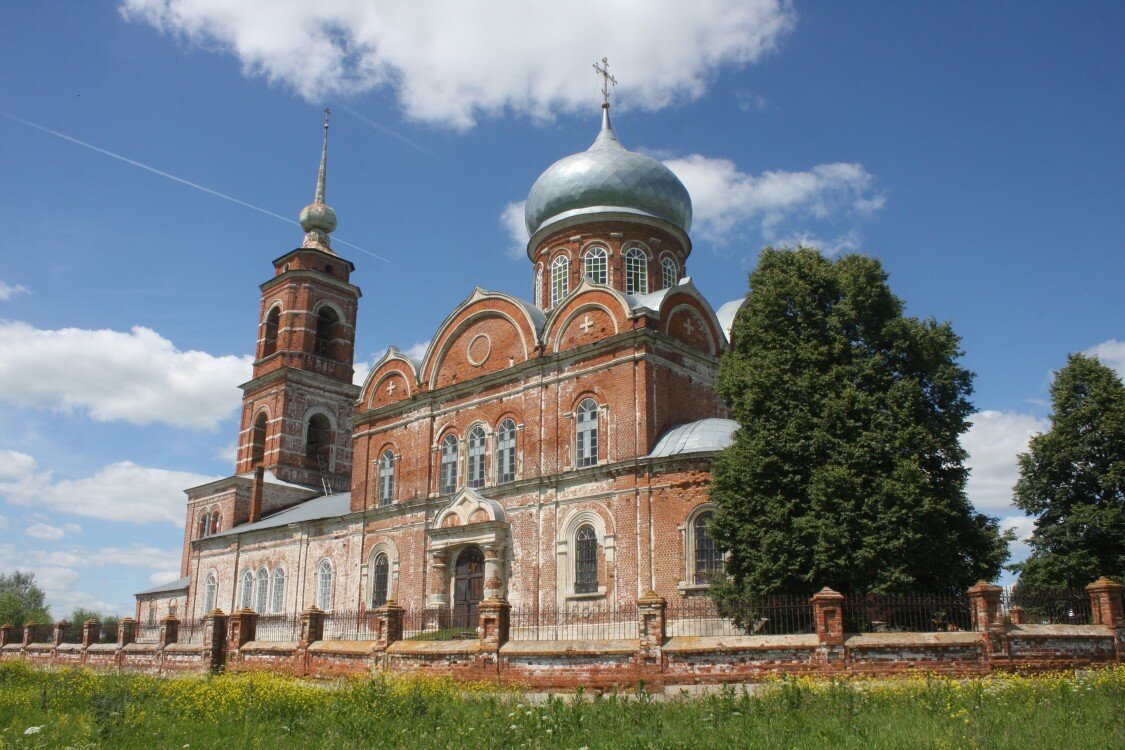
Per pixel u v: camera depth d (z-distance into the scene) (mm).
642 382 42250
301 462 78562
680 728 18844
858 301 36281
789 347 36031
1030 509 45062
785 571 32188
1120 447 42906
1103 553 42156
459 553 48094
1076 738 16188
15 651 56781
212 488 79000
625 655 27766
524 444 46750
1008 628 26578
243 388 83375
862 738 16766
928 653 25922
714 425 41062
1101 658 26844
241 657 39000
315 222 85188
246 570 68250
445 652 31234
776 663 26219
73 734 19922
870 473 33031
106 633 55375
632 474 41219
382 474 56156
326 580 59312
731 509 33844
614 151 57031
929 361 35625
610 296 45031
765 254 38812
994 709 19156
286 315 81500
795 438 33750
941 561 32500
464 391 51312
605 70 60594
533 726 19844
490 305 51219
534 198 58094
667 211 56844
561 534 43312
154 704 25125
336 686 29562
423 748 18219
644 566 39719
